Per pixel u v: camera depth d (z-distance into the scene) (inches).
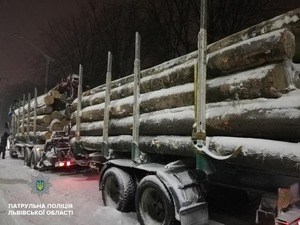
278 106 119.3
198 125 148.9
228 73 150.0
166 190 162.2
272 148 118.1
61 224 190.1
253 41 132.3
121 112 234.4
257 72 130.6
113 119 250.4
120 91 246.5
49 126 453.7
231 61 142.9
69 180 349.7
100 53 906.1
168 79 189.5
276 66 123.8
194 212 157.2
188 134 166.1
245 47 134.9
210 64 155.3
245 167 153.4
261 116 123.2
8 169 452.8
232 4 633.0
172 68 191.6
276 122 117.5
